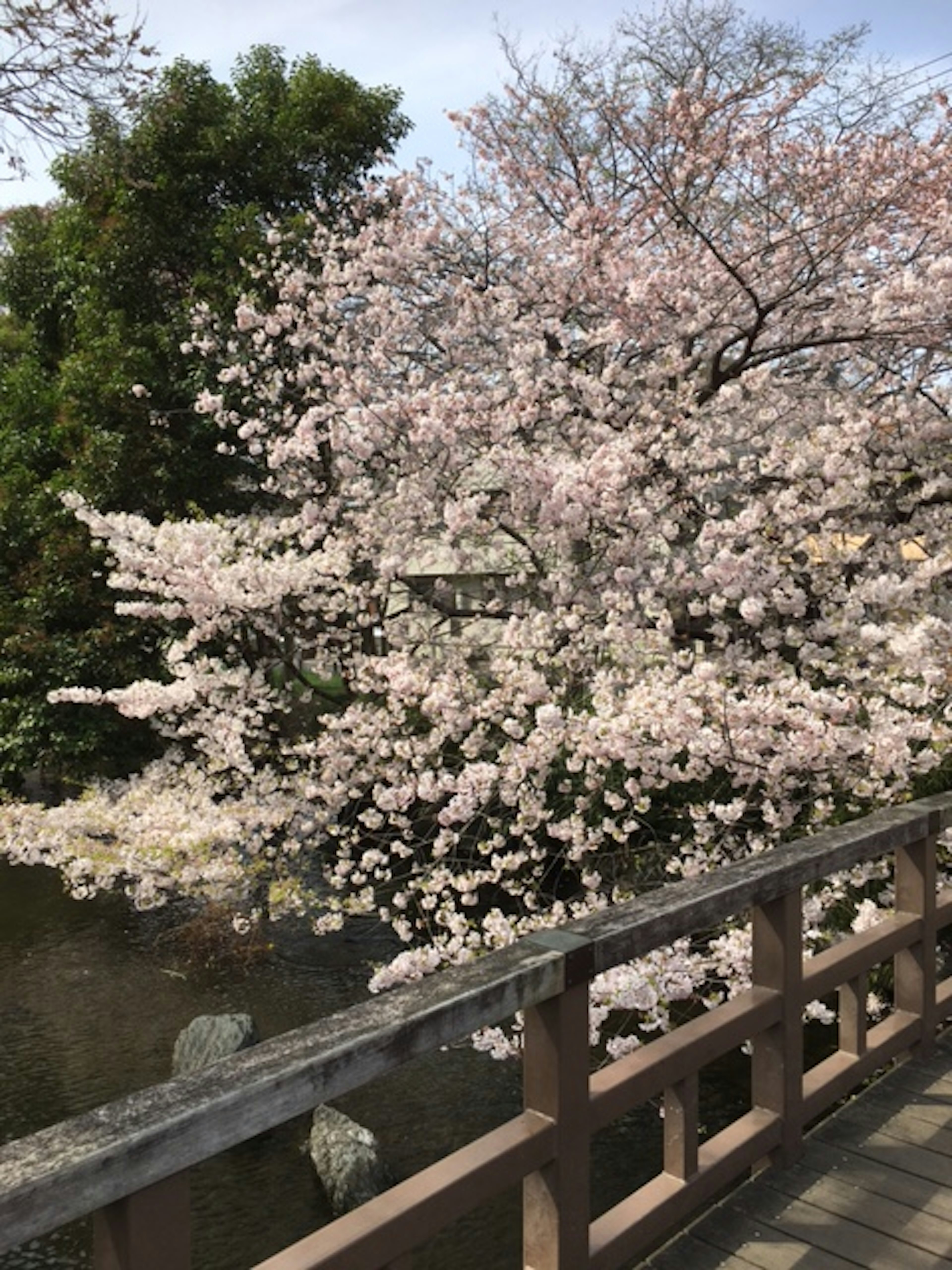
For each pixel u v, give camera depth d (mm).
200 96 11539
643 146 8734
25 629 10688
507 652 6766
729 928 5621
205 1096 1357
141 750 10992
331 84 11875
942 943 5145
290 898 7652
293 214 11789
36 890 10148
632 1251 2080
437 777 6887
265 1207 5340
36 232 12977
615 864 6383
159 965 8297
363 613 8273
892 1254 2215
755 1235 2283
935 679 5219
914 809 3098
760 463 6914
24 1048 7016
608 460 6383
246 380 8977
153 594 10039
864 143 8031
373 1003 1677
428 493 7465
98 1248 1306
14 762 10617
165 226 11430
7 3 7719
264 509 11523
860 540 7180
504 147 9336
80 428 11500
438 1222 1682
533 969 1831
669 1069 2182
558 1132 1904
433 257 8883
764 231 8039
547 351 7930
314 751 7273
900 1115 2795
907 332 6918
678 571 6457
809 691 5266
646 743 5551
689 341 7613
